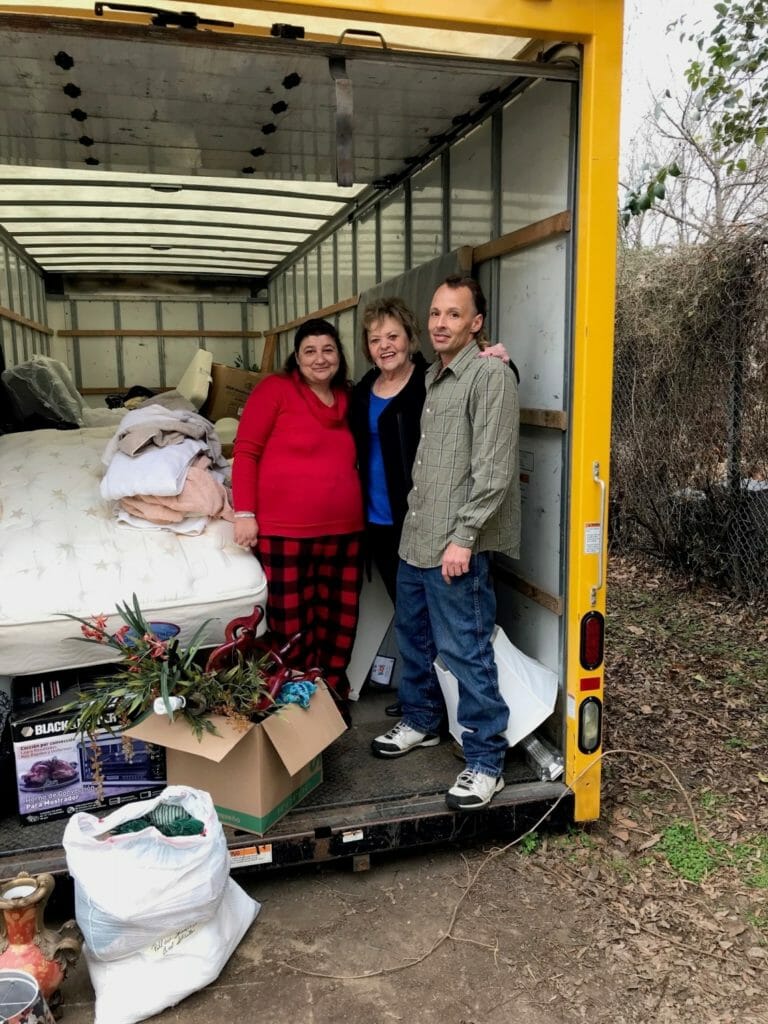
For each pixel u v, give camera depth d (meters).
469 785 2.74
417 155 3.84
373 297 4.68
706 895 2.65
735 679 4.49
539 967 2.33
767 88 5.31
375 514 3.27
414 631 3.07
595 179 2.55
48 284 8.46
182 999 2.19
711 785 3.38
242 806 2.54
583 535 2.73
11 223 6.24
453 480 2.73
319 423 3.08
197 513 3.04
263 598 2.93
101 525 2.97
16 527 2.89
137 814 2.21
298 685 2.67
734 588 5.65
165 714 2.45
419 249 4.09
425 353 3.80
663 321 5.74
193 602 2.80
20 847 2.48
